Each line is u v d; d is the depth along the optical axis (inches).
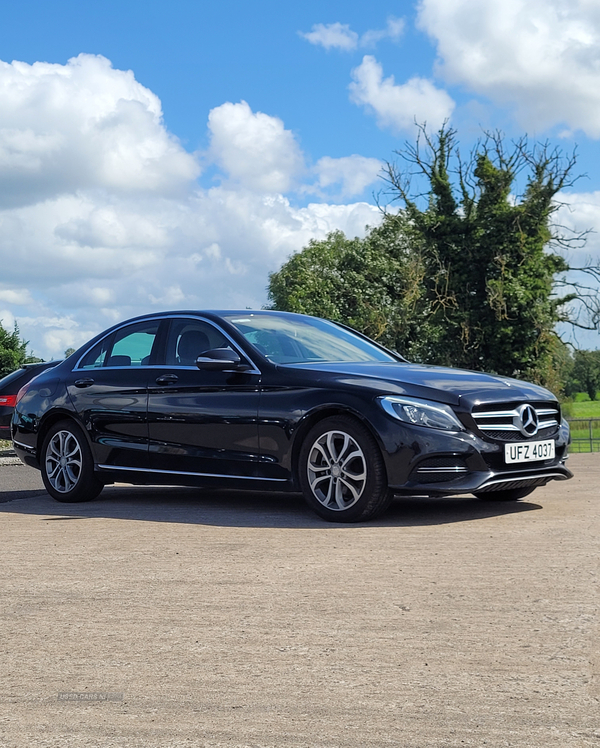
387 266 1726.1
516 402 239.6
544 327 1251.2
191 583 161.2
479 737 88.8
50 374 310.7
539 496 289.1
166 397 272.7
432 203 1325.0
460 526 222.8
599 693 100.8
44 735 92.0
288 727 92.7
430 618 134.0
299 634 127.2
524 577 160.1
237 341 265.9
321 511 237.9
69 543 207.2
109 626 133.6
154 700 101.7
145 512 263.6
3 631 132.2
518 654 115.7
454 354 1307.8
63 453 298.8
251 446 252.8
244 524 233.9
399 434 227.0
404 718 94.4
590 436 762.2
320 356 269.0
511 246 1273.4
